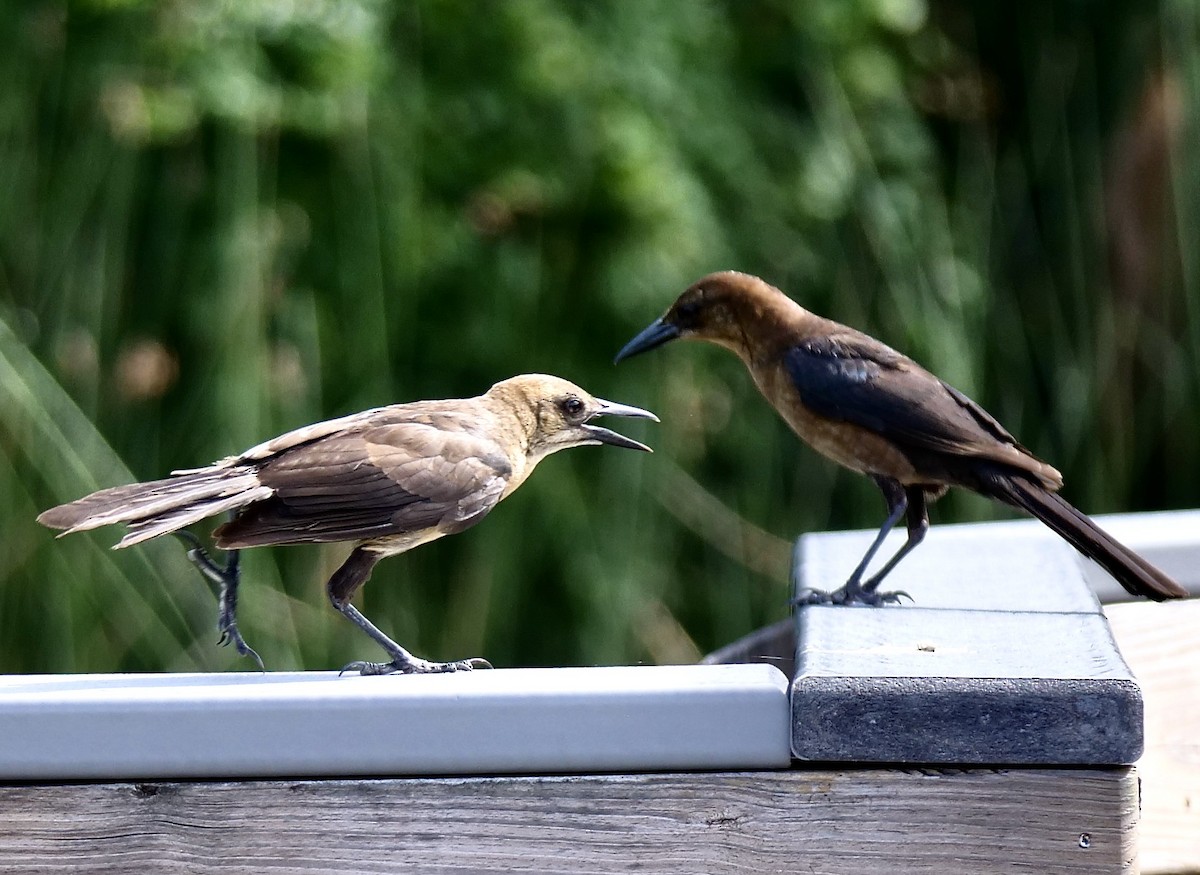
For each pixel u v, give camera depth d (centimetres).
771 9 1462
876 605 548
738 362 1383
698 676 434
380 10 1291
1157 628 639
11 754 429
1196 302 1326
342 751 428
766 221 1423
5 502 1088
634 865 427
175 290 1236
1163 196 1433
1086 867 415
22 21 1193
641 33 1380
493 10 1332
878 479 775
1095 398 1344
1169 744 604
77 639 1108
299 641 1195
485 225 1326
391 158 1272
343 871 431
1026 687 413
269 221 1230
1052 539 678
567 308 1363
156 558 1126
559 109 1340
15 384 1055
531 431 720
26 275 1166
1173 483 1388
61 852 434
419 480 631
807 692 418
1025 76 1471
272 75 1238
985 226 1408
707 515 1331
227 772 430
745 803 423
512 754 425
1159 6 1406
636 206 1336
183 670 1123
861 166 1398
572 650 1302
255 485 599
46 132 1196
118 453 1182
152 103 1172
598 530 1295
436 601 1285
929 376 775
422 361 1338
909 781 419
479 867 429
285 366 1216
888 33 1497
